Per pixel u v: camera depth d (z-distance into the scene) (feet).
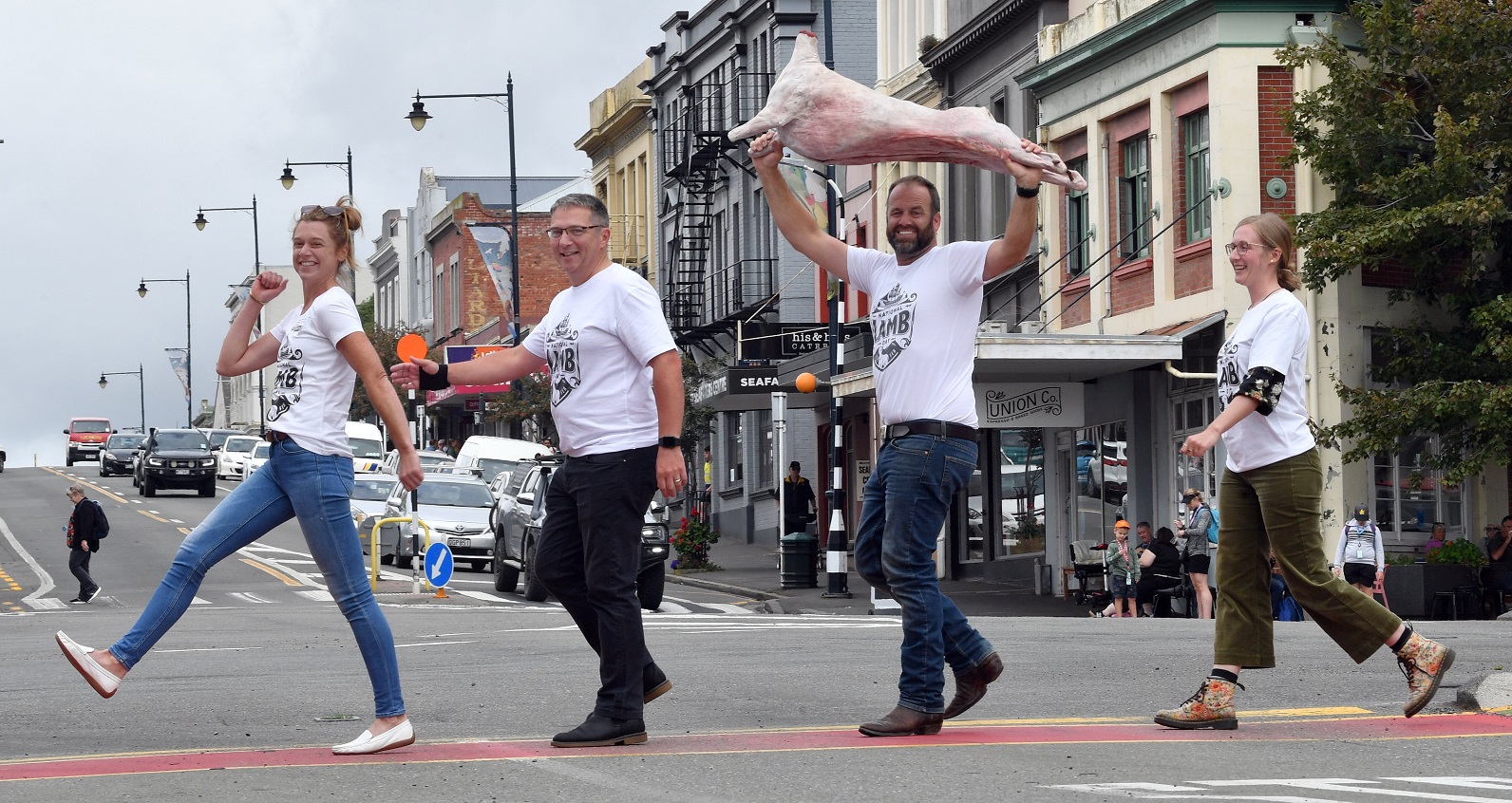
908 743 24.76
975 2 108.78
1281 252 26.13
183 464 207.21
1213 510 82.58
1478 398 74.18
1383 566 75.56
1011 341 80.33
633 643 24.90
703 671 38.29
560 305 25.12
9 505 197.16
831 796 20.45
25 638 57.77
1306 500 25.73
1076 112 95.09
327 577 24.47
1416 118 78.23
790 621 63.57
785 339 128.57
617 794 20.66
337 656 45.91
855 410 132.36
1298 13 81.97
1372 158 77.77
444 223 265.13
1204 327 81.41
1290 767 22.59
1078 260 96.84
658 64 174.40
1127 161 92.07
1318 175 81.41
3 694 35.58
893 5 125.29
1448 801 19.79
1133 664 38.06
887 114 25.00
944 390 25.02
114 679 23.98
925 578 25.36
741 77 150.41
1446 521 82.48
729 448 157.89
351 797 20.58
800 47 25.70
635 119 181.68
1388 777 21.72
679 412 24.38
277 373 24.64
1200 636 47.14
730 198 154.71
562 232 24.80
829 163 25.61
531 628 59.52
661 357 24.32
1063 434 98.32
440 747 24.85
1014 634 49.14
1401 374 79.56
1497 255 81.51
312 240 24.62
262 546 140.67
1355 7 77.51
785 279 142.51
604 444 24.66
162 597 24.12
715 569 117.80
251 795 20.72
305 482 24.20
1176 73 85.71
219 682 37.55
